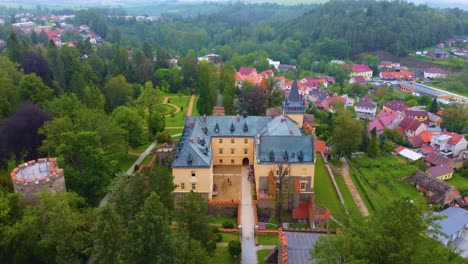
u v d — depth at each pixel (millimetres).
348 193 104688
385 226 38281
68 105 106125
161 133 120625
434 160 135500
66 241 57219
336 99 193375
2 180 72125
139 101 130500
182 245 50219
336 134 129750
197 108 154625
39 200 63719
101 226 46812
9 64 122625
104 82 175875
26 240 59906
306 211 87062
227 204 84625
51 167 71750
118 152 98562
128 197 61781
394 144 149500
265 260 67000
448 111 169125
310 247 58281
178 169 85688
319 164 115562
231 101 152625
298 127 104688
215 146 105938
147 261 47281
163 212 49125
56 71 150250
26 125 93750
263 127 106875
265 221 85500
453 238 88875
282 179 84062
